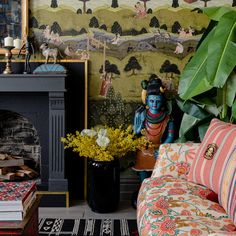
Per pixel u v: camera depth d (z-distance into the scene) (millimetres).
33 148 3477
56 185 3107
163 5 3295
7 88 3006
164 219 1574
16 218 1603
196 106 2854
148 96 3166
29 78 2998
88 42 3326
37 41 3318
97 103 3363
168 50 3322
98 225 2744
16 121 3451
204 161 1963
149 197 1847
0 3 3254
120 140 3006
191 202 1718
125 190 3396
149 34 3316
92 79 3350
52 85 3004
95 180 2977
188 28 3301
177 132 3311
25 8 3246
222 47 2275
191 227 1484
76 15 3305
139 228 1725
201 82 2447
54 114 3066
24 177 3303
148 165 3146
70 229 2664
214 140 1998
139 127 3215
